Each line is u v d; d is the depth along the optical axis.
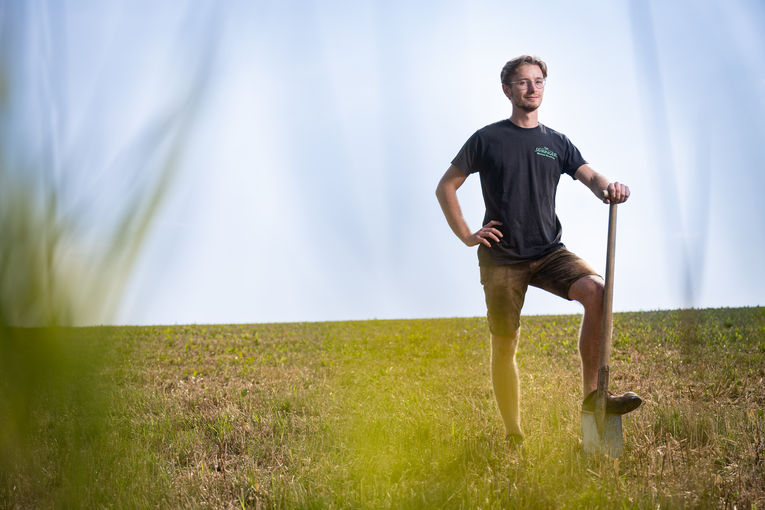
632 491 2.38
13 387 0.35
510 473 2.64
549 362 7.12
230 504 2.57
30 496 0.52
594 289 3.00
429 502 2.28
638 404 2.71
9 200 0.31
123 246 0.33
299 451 3.29
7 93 0.32
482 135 3.34
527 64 3.31
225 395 5.36
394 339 9.97
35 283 0.32
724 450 2.95
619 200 2.81
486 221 3.42
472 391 5.16
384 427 3.36
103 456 1.33
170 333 12.55
